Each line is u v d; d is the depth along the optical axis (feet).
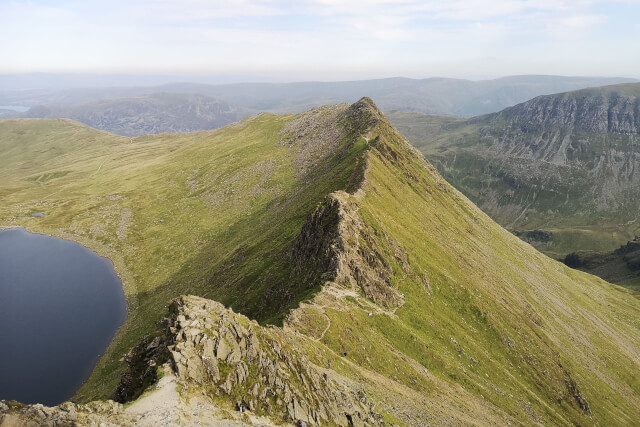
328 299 235.61
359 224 308.60
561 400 305.53
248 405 104.73
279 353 133.39
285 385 119.96
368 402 158.40
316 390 134.31
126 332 376.89
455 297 335.47
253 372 115.24
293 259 305.73
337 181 443.73
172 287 455.22
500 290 426.51
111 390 274.77
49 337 369.91
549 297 534.37
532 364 320.29
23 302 437.99
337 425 127.03
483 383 258.98
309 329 200.64
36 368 321.11
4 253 579.48
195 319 116.16
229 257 435.12
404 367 219.41
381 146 565.12
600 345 467.11
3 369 318.86
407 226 393.50
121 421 78.02
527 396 277.44
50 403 281.54
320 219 307.99
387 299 272.92
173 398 91.61
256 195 655.76
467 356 275.18
